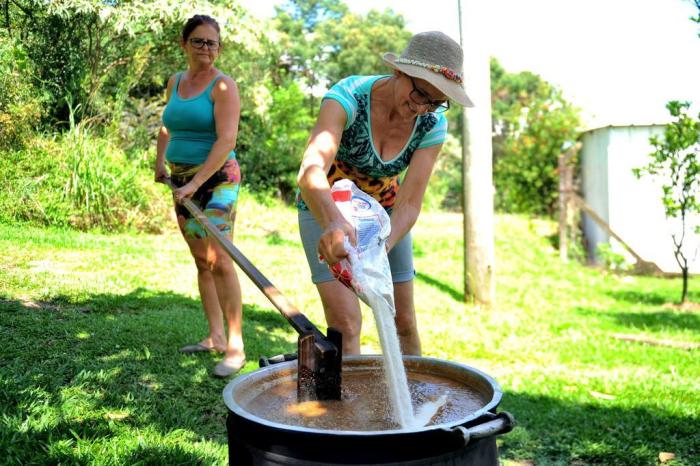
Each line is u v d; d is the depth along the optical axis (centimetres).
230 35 1466
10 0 1209
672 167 1082
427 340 649
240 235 1240
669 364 615
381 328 208
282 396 223
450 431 172
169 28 1401
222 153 417
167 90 459
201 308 612
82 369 401
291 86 2156
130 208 1084
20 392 342
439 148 308
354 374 250
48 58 1227
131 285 663
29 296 560
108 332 483
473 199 848
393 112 291
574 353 641
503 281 1106
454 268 1129
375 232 230
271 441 178
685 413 450
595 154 1573
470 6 830
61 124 1242
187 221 443
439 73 259
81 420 331
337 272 215
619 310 944
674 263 1446
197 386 410
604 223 1427
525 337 700
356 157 301
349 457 171
